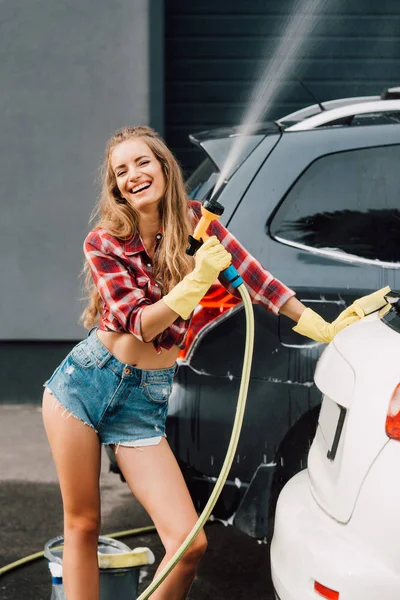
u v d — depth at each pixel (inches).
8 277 257.3
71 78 253.4
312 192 150.6
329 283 146.5
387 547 95.7
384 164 150.9
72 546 120.0
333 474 106.1
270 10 300.7
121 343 115.5
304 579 101.6
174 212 117.2
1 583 156.6
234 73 303.1
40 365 261.1
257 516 143.0
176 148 306.7
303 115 179.5
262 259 148.3
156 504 114.4
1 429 241.3
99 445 118.9
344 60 304.0
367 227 149.6
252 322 116.7
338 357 111.5
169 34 301.9
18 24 251.3
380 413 99.2
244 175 151.9
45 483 203.9
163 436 119.4
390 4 301.6
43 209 256.4
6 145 255.0
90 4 251.6
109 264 115.3
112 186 118.9
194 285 107.9
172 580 113.7
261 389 143.3
